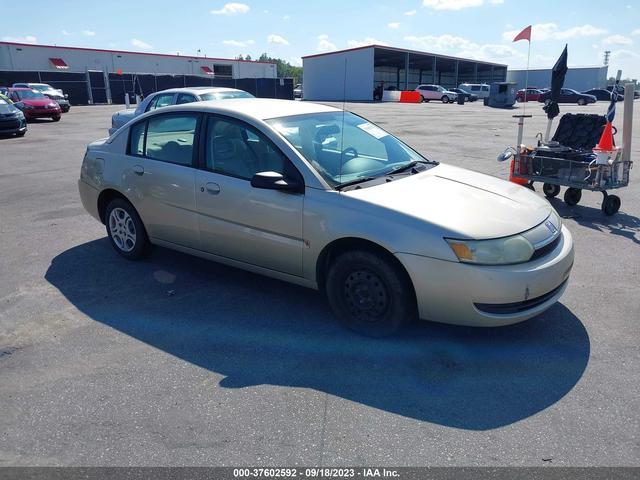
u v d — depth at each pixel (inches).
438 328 150.3
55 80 1647.4
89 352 140.7
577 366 131.4
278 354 138.4
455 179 160.7
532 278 129.9
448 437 106.3
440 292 130.8
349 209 139.6
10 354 140.2
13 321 158.7
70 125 864.9
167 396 121.2
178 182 175.9
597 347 140.1
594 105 1772.9
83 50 1968.5
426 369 130.7
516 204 146.1
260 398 120.0
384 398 119.3
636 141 571.8
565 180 278.8
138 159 191.2
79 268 200.8
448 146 563.8
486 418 112.1
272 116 165.9
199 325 155.0
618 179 266.7
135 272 196.1
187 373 130.4
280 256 156.2
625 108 258.8
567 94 1891.0
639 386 122.8
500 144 581.0
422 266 130.6
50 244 229.9
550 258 136.8
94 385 125.8
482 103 2017.7
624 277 187.5
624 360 133.7
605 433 107.0
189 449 104.0
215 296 174.9
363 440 105.8
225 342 145.0
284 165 152.6
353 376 128.1
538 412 114.0
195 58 2311.8
